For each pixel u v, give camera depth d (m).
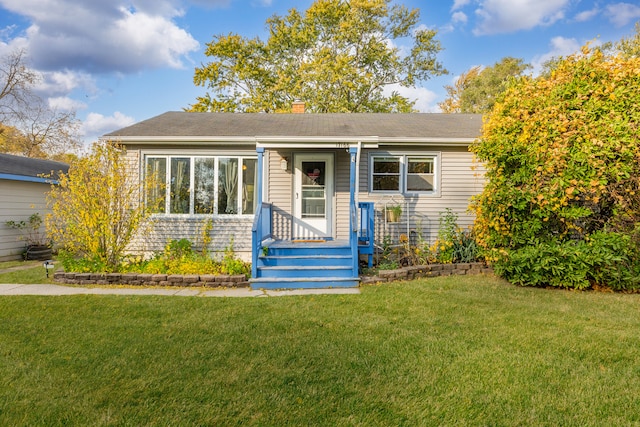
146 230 8.00
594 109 6.02
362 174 9.18
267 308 5.30
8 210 11.02
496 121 7.06
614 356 3.58
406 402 2.81
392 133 8.98
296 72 23.09
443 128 9.76
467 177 9.20
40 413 2.65
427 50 23.92
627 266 6.06
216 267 7.85
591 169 5.92
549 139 6.23
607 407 2.74
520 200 6.42
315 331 4.31
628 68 6.12
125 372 3.27
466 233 8.89
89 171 7.36
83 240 7.39
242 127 9.61
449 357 3.57
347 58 21.19
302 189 9.30
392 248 8.48
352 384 3.07
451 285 6.60
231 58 23.34
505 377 3.17
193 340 4.03
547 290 6.25
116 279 7.01
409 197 9.20
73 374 3.24
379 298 5.78
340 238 9.23
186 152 9.00
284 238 9.24
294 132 8.94
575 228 6.36
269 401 2.81
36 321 4.68
